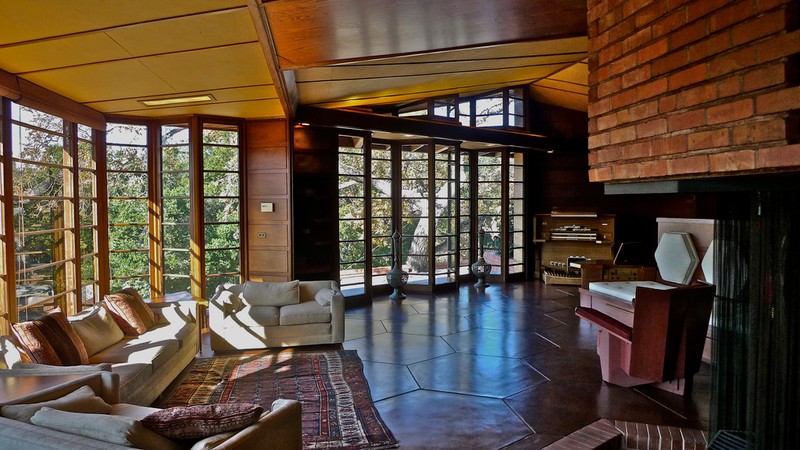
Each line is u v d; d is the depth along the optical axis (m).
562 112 9.47
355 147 7.57
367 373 4.40
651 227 9.28
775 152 1.49
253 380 4.25
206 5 2.74
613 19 2.24
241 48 3.55
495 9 3.42
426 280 8.48
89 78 4.20
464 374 4.34
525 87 8.66
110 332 4.09
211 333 5.19
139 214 6.07
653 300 3.41
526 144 8.84
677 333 3.45
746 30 1.57
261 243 6.57
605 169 2.33
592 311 4.05
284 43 3.71
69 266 5.01
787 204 1.86
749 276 2.21
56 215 4.79
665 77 1.92
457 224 8.81
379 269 8.33
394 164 8.48
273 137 6.52
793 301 1.86
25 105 4.18
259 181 6.55
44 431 1.94
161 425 1.99
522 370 4.43
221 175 6.34
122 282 5.93
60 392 2.49
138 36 3.21
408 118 7.45
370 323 6.32
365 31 3.64
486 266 8.88
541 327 6.05
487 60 5.66
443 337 5.61
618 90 2.21
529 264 10.01
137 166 6.05
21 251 4.22
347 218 7.46
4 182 3.96
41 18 2.85
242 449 1.92
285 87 4.74
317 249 6.91
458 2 3.24
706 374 4.20
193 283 6.11
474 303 7.57
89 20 2.90
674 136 1.88
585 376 4.26
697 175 1.85
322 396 3.85
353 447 2.99
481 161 9.60
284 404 2.37
